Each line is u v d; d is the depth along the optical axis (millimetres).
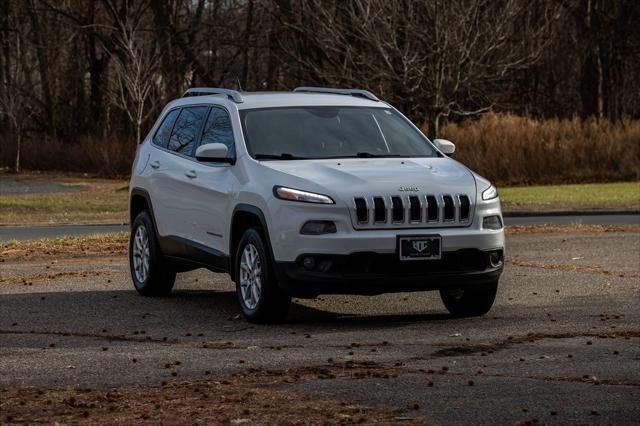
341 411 7562
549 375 8875
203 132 13633
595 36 63781
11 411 7688
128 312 13117
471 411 7555
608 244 21453
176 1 70375
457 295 12797
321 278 11320
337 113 13195
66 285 15727
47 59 72188
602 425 7145
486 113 54094
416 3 40844
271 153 12477
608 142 50500
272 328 11781
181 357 9930
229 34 67625
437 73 38406
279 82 61531
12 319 12617
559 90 74125
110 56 69875
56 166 65688
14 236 26047
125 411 7629
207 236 13086
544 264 17938
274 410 7590
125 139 64375
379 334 11219
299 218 11430
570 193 40500
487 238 11727
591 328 11438
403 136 13125
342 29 43500
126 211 36875
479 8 40500
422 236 11430
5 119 72188
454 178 11938
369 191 11477
